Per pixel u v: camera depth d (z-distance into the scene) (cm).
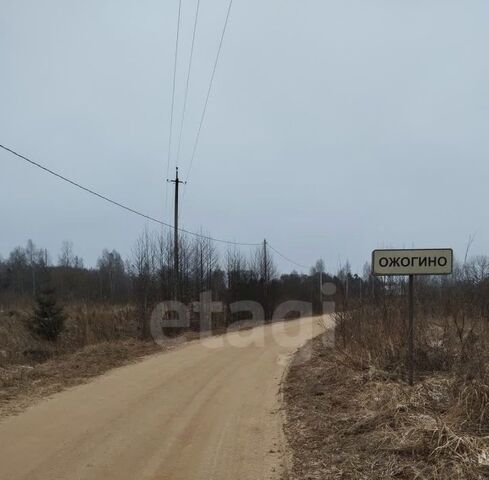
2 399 981
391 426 695
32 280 5594
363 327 1268
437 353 1034
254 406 945
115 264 5419
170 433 758
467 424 648
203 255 3391
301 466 609
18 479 566
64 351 1783
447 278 1327
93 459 636
